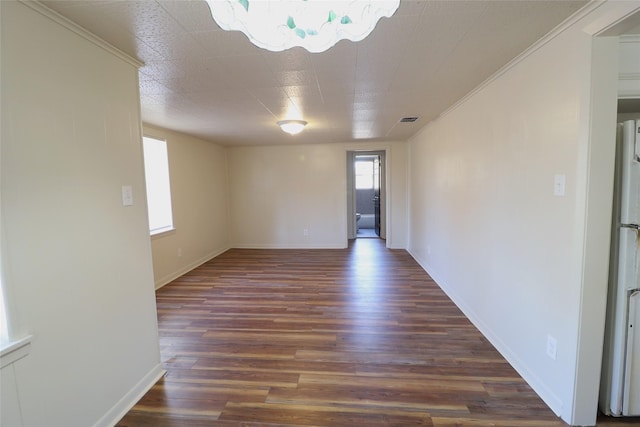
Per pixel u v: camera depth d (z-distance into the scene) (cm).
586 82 139
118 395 170
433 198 397
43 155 129
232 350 234
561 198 158
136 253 186
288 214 608
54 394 133
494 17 144
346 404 175
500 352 224
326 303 325
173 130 418
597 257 144
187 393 187
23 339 120
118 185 172
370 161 998
